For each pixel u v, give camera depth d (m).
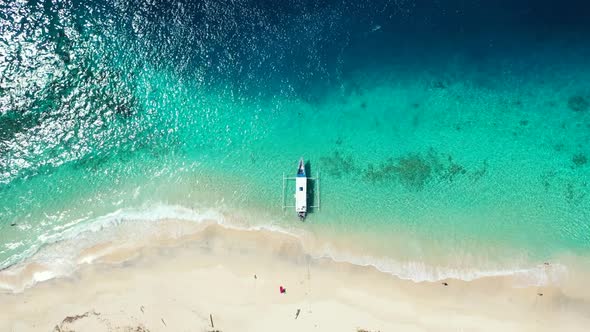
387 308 25.36
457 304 25.52
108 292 25.78
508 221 28.02
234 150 30.00
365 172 29.28
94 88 31.16
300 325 24.95
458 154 29.67
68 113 30.62
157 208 28.31
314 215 28.12
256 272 26.33
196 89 31.45
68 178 29.14
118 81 31.38
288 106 31.09
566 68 31.61
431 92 31.33
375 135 30.25
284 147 30.05
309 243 27.30
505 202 28.52
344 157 29.67
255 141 30.23
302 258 26.84
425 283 26.14
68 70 31.38
